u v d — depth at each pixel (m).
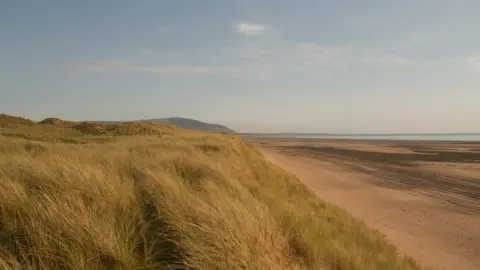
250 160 21.17
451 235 12.30
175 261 3.86
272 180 15.59
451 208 16.83
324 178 25.95
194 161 9.92
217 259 3.94
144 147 15.53
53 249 3.43
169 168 8.54
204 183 7.44
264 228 5.19
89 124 42.75
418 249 10.52
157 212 5.01
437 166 37.34
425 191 21.56
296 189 14.74
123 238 3.99
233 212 5.17
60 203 4.05
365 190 21.25
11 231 3.71
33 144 14.68
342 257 5.87
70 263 3.37
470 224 13.90
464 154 55.69
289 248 5.45
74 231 3.67
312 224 7.44
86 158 8.58
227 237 4.23
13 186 4.38
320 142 121.62
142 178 6.67
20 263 3.22
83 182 5.13
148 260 3.76
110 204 4.78
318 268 5.23
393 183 24.72
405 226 13.21
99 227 3.84
